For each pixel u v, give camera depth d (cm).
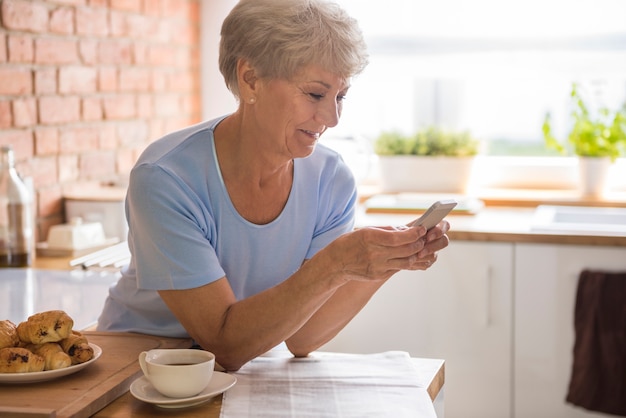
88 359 142
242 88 151
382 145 364
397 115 394
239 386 143
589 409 277
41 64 262
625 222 318
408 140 363
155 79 337
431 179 361
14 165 244
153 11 333
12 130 250
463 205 326
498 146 394
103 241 267
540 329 284
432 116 393
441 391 157
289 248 165
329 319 162
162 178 150
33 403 128
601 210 321
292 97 146
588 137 346
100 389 134
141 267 154
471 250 287
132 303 170
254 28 145
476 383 292
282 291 146
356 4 374
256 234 160
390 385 143
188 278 149
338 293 162
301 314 146
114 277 228
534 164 375
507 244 284
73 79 279
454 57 369
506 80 386
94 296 208
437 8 368
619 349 273
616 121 345
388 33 373
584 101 363
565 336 283
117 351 155
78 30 281
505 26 363
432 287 292
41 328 139
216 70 379
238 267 162
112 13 302
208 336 151
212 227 157
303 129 149
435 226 144
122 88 311
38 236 265
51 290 214
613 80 359
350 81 151
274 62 143
